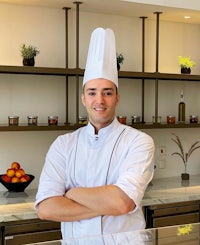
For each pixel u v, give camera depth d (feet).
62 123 11.29
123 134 5.46
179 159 13.03
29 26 10.85
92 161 5.41
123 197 4.96
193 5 11.20
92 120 5.47
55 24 11.16
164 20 12.59
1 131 10.07
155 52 12.61
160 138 12.71
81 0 10.21
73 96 11.48
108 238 4.99
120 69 11.99
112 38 5.58
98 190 5.05
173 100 12.92
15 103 10.80
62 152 5.60
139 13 11.66
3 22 10.55
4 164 10.77
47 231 9.36
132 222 5.36
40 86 11.09
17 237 9.04
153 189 11.17
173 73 12.87
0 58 10.57
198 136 13.33
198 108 13.35
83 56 11.54
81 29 11.50
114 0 10.18
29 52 10.12
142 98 12.34
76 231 5.35
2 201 9.64
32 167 11.09
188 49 13.16
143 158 5.24
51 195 5.36
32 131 11.05
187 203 10.91
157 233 5.31
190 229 5.62
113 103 5.47
